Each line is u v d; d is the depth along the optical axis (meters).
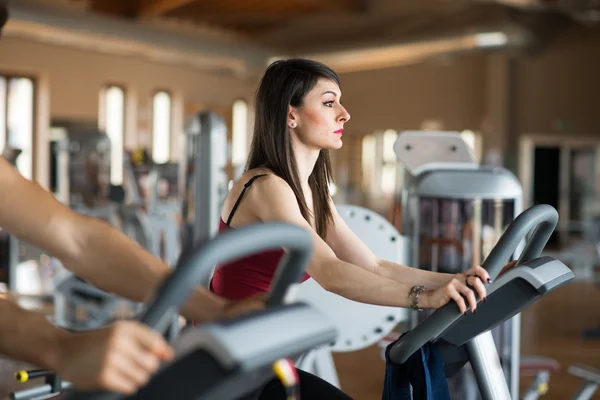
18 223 0.98
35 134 11.47
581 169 14.85
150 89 13.54
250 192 1.75
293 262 0.83
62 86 11.83
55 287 5.62
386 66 16.39
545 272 1.34
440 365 1.46
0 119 11.05
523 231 1.34
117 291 0.98
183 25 14.35
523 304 1.36
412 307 1.41
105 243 0.98
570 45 14.91
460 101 15.80
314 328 0.77
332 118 1.85
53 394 1.94
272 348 0.72
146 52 11.50
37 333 0.77
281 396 1.57
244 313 0.80
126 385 0.69
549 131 15.03
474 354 1.49
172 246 6.40
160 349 0.69
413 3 14.95
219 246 0.72
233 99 15.57
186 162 4.07
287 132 1.83
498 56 15.18
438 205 2.73
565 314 7.17
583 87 14.84
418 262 2.76
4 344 0.79
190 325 1.52
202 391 0.71
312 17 16.14
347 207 2.61
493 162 14.10
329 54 13.83
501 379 1.51
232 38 15.73
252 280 1.77
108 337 0.69
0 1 1.28
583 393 2.85
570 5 10.37
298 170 1.87
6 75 11.13
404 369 1.45
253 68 13.58
